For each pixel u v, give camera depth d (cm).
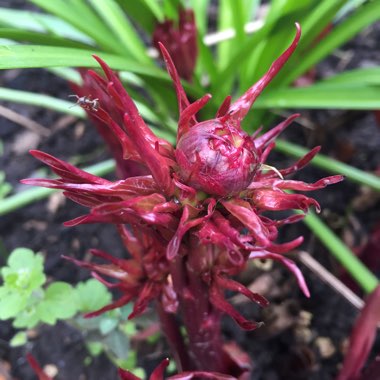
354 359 21
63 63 17
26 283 23
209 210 11
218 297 14
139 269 16
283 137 39
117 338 25
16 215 36
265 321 29
